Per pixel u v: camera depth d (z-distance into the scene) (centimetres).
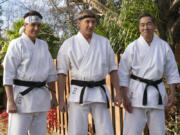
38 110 242
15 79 240
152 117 248
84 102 237
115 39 427
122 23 418
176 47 369
